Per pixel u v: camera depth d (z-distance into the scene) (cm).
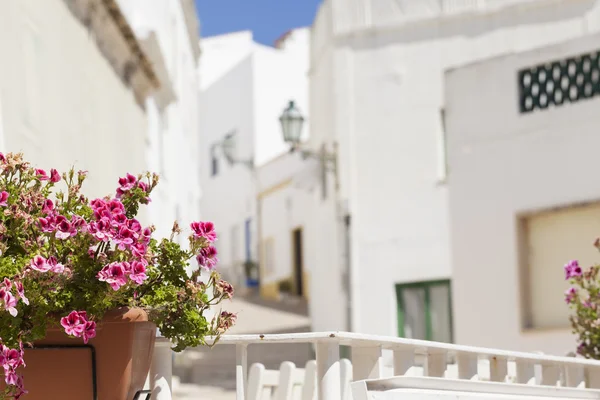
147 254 349
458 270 1438
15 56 764
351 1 2036
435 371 420
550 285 1324
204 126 3912
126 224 350
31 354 345
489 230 1402
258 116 3478
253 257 3462
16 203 354
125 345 345
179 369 1875
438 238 1911
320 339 349
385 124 1994
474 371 454
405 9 1997
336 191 2023
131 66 1243
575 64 1321
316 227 2220
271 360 2150
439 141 1950
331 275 2088
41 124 830
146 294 357
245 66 3559
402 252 1938
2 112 717
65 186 894
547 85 1353
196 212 2072
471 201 1430
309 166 2194
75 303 339
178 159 1752
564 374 538
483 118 1426
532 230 1359
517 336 1340
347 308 1966
